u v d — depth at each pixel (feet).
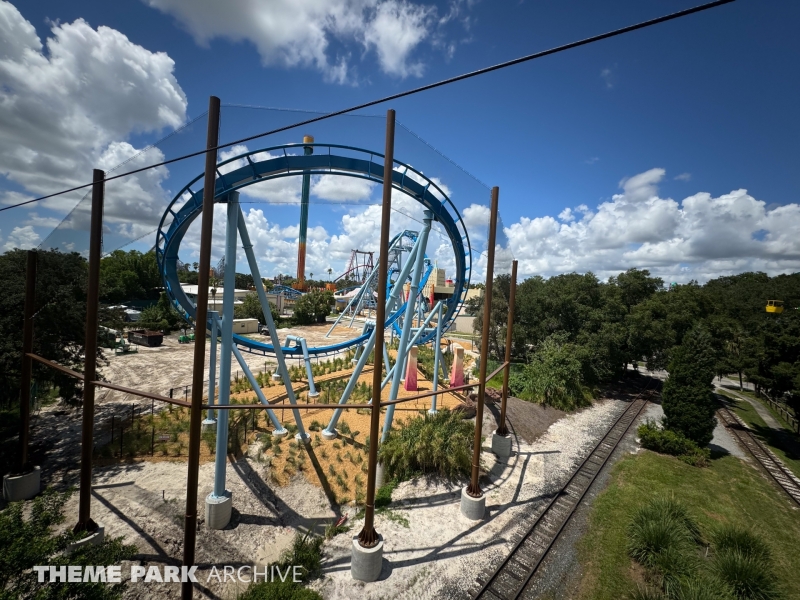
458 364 92.94
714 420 69.10
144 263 205.36
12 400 54.49
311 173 49.11
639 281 128.36
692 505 50.72
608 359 106.32
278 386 87.45
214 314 61.67
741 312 200.54
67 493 27.89
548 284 143.84
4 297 52.65
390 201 33.17
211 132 31.30
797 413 82.79
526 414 79.00
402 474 51.62
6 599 19.57
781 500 55.42
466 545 39.86
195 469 30.63
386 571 35.55
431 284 164.55
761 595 34.27
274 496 47.03
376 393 33.76
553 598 33.96
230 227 44.39
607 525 44.83
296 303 221.66
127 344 135.44
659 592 34.30
